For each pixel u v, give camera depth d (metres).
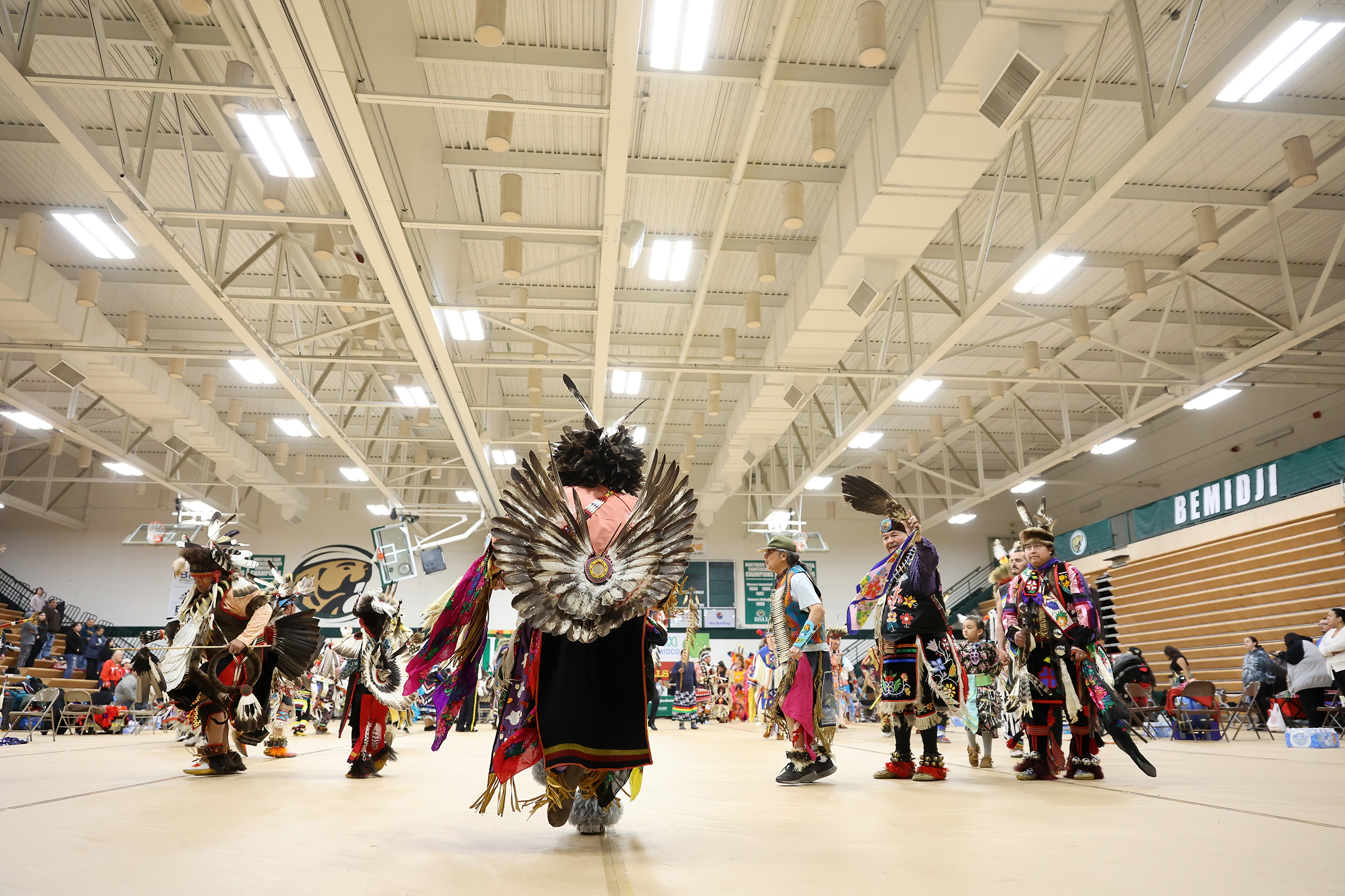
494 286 14.41
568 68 8.92
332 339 16.16
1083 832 2.57
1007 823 2.78
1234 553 16.27
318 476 22.33
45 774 4.84
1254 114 10.34
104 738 11.54
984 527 27.59
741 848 2.27
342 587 25.33
